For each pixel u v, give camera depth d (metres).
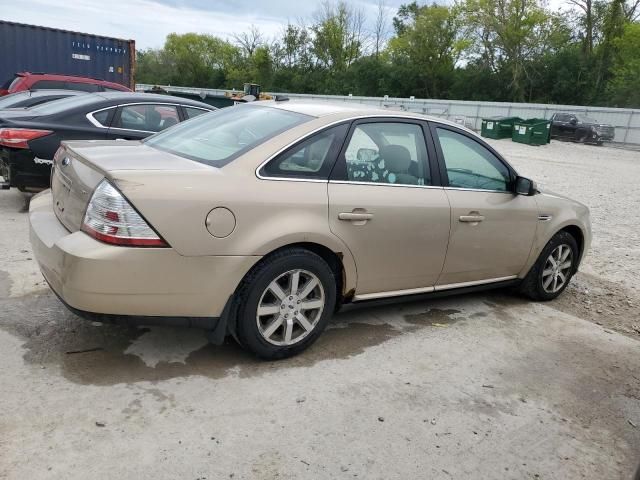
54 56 15.74
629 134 32.50
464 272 4.34
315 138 3.51
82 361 3.28
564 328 4.57
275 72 68.81
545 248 4.95
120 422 2.74
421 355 3.79
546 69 48.97
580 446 2.98
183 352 3.49
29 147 6.06
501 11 49.09
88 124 6.48
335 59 65.62
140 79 83.81
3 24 14.86
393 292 4.00
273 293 3.33
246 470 2.51
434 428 2.97
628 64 45.06
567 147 27.39
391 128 3.92
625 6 47.38
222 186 3.09
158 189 2.91
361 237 3.61
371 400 3.17
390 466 2.64
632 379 3.79
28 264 4.74
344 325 4.15
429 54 55.28
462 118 36.84
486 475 2.65
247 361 3.46
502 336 4.27
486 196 4.36
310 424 2.89
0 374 3.06
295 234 3.27
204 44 79.38
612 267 6.64
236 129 3.71
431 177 4.07
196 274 3.03
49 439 2.57
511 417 3.17
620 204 11.20
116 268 2.84
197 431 2.74
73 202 3.16
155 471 2.44
